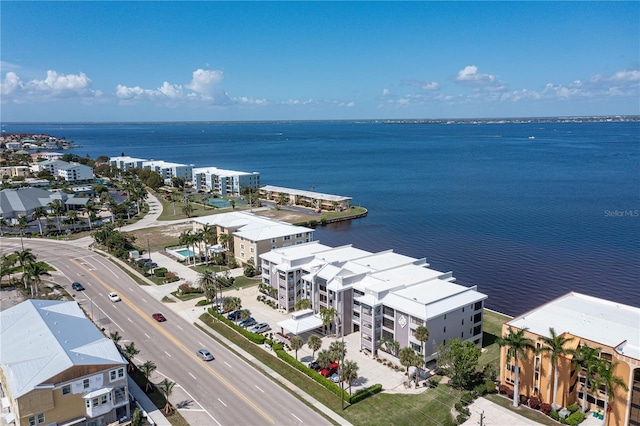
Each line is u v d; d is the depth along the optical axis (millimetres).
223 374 81375
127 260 144125
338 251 122312
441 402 72500
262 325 99375
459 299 87688
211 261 145875
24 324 77750
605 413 64812
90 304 111688
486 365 83375
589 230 185250
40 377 62312
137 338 94688
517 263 148875
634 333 70625
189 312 107938
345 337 96375
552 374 69250
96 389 65812
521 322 75500
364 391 74562
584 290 126188
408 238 181875
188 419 68625
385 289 90375
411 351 76875
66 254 153625
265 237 135125
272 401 73250
